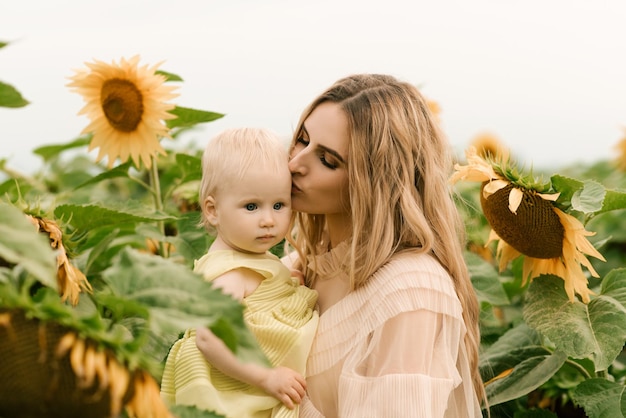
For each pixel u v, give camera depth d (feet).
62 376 4.34
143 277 4.75
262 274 8.26
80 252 9.27
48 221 7.29
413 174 8.59
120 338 4.35
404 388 7.57
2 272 5.13
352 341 8.13
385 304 7.96
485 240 14.61
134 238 11.41
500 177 9.64
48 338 4.34
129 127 10.87
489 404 9.57
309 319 8.34
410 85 9.04
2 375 4.32
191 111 11.27
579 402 9.30
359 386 7.73
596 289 10.44
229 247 8.54
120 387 4.30
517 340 10.71
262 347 7.97
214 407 7.62
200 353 7.89
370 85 8.80
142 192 16.56
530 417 10.11
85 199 14.44
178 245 11.29
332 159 8.50
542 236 9.59
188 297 4.64
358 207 8.38
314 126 8.57
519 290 12.36
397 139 8.49
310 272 9.34
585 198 9.30
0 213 4.49
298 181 8.64
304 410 8.08
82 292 7.98
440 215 8.73
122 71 10.62
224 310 4.56
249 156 8.26
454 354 8.20
